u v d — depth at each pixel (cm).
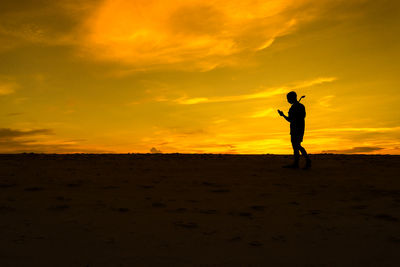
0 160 997
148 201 494
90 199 502
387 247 311
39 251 292
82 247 304
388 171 806
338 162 1005
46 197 510
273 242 324
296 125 839
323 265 270
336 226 377
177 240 327
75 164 924
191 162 1011
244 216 417
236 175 749
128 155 1220
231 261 276
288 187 610
